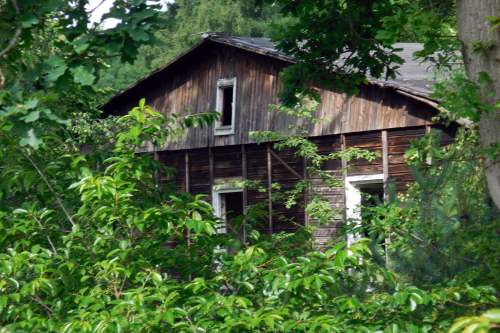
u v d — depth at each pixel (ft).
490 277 28.58
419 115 79.25
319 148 86.89
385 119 81.71
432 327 21.93
